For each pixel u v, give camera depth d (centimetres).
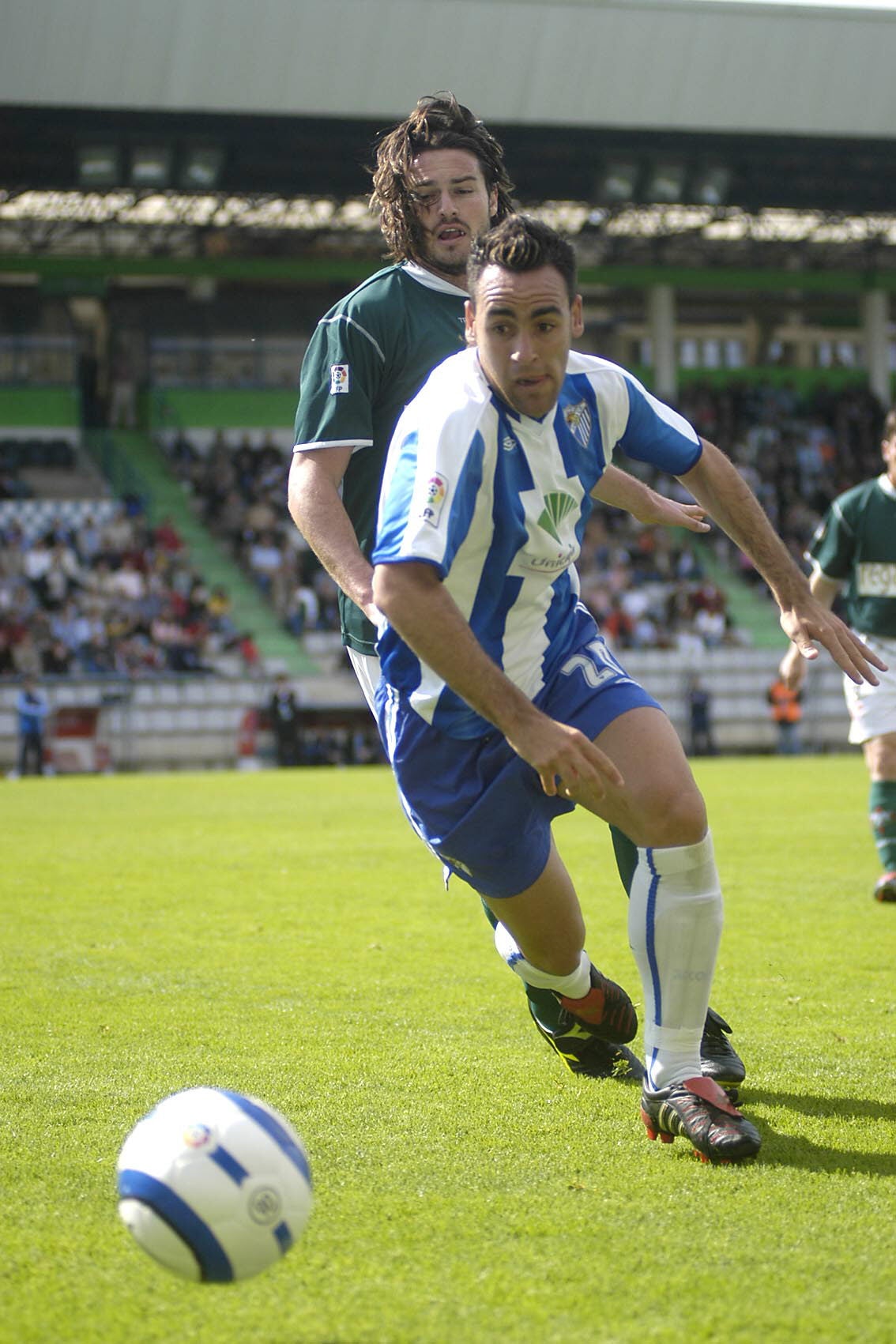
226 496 8506
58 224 8719
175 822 3494
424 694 954
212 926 1878
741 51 7962
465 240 1116
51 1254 751
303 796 4453
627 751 938
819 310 10544
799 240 9506
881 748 2103
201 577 7744
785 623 998
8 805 4122
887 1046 1209
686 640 7825
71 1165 896
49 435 8794
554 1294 692
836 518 2145
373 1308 679
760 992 1435
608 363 983
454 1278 712
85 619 7269
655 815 924
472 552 916
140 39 7344
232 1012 1350
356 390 1081
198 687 7025
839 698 7794
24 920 1930
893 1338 643
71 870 2498
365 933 1819
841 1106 1030
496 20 7650
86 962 1620
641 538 8525
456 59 7725
